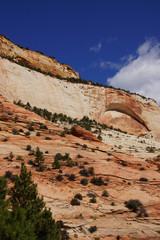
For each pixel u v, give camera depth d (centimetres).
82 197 1609
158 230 1197
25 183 881
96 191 1803
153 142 8369
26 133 3694
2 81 7250
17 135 3525
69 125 6400
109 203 1605
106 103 10525
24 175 899
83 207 1423
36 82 8650
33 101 7881
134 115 11456
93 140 4531
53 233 739
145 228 1212
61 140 3891
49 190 1580
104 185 2012
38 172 2008
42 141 3556
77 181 1997
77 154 3231
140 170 2914
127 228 1180
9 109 4678
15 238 512
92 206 1475
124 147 5209
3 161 2144
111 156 3572
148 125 11381
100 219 1284
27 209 785
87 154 3356
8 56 9831
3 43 10506
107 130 8200
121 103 10925
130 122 11125
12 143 3033
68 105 8975
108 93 10869
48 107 8225
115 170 2609
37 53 12800
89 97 10138
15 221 560
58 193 1572
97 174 2353
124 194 1845
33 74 8938
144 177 2480
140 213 1489
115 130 9225
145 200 1775
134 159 3609
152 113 12112
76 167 2494
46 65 12656
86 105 9681
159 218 1436
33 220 731
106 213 1411
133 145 6012
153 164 3472
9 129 3709
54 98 8719
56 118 6900
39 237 714
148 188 2105
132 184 2169
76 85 10350
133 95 12388
